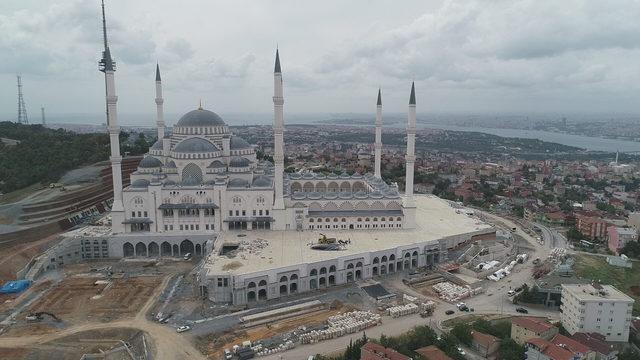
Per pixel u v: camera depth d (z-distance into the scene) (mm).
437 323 148500
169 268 190250
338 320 147125
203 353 129750
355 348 125625
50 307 155250
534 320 138875
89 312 152125
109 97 199625
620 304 138750
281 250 185750
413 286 178625
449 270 190875
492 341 131000
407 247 193750
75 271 187000
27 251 192500
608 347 127375
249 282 159500
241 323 146375
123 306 156375
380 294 167250
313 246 189375
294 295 167500
